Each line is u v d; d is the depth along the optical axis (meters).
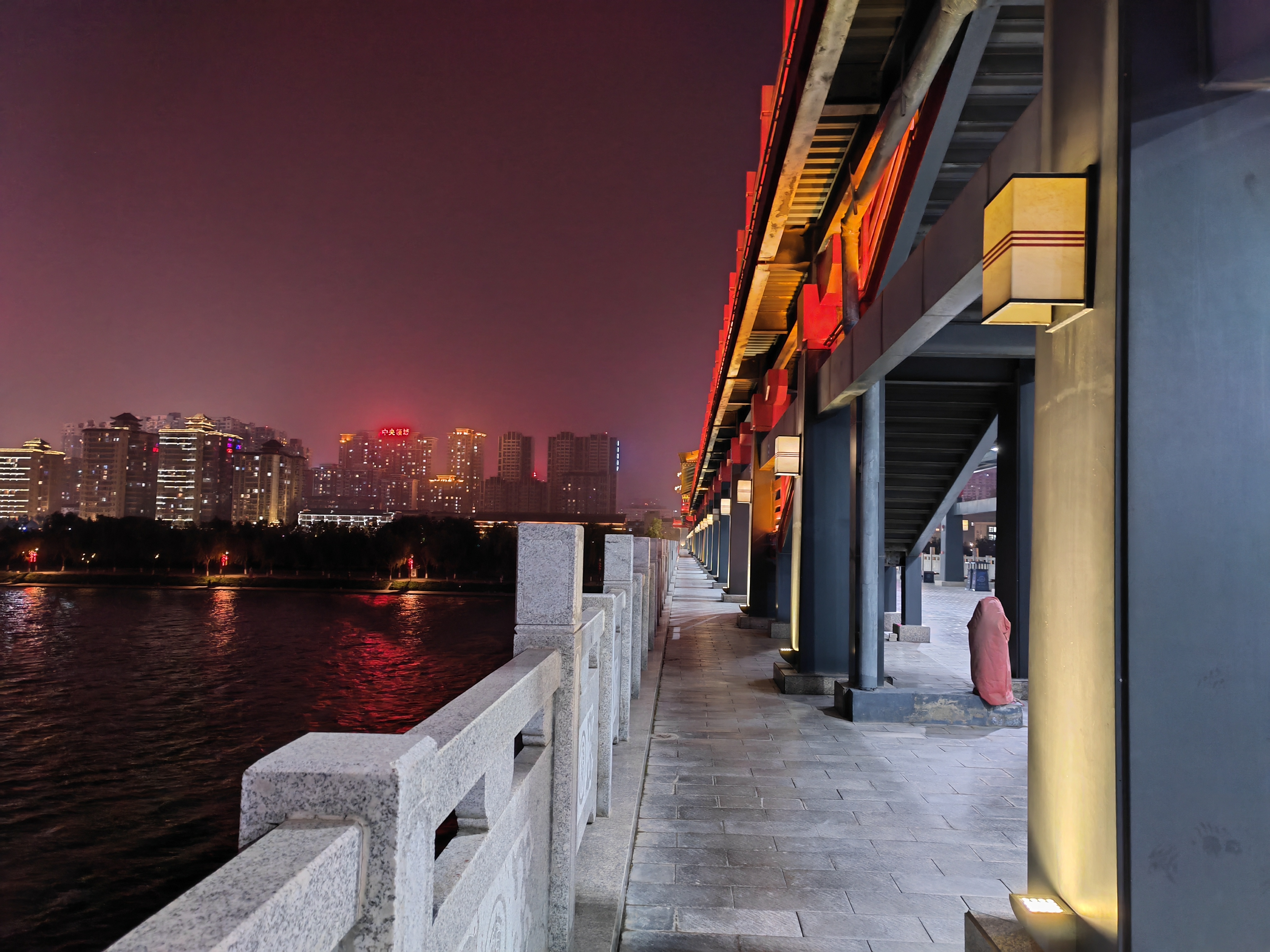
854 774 6.21
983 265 3.11
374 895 1.12
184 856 26.97
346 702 48.84
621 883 3.73
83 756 38.41
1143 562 2.29
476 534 111.88
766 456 14.51
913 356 8.91
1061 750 2.72
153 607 82.75
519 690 2.26
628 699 6.65
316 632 69.75
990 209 2.77
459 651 62.75
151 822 30.23
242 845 1.13
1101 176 2.47
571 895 2.97
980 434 10.34
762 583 16.55
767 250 8.32
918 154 6.27
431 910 1.31
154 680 53.28
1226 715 2.28
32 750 39.25
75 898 23.48
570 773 2.94
